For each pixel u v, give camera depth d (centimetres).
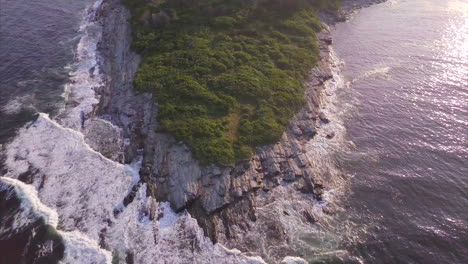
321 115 4559
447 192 3653
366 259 3111
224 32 5519
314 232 3325
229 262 3084
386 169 3906
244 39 5400
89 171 3828
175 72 4766
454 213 3459
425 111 4675
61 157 3991
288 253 3164
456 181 3759
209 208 3388
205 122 4050
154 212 3422
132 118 4359
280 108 4353
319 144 4188
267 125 4072
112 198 3559
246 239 3259
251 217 3409
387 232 3309
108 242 3209
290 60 5141
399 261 3092
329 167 3925
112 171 3825
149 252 3148
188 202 3425
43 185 3675
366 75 5391
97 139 4222
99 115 4562
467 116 4553
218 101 4306
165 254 3136
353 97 4950
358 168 3925
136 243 3209
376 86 5153
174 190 3531
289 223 3388
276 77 4769
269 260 3111
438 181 3762
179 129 3972
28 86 5069
